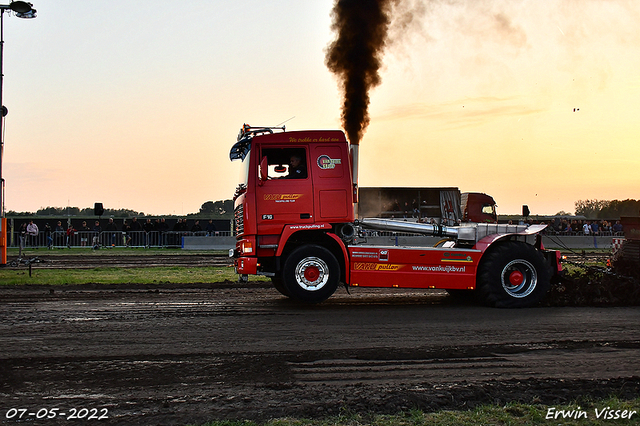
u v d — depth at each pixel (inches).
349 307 370.6
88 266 661.3
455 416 164.4
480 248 376.8
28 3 616.4
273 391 188.4
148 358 231.1
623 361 231.6
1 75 619.8
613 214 2297.0
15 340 261.0
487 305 377.7
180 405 174.6
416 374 210.5
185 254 902.4
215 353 240.1
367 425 156.7
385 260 366.3
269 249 364.8
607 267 442.3
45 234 1061.8
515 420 161.6
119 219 1144.2
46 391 188.5
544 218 1451.8
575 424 159.0
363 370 215.6
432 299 416.5
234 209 407.2
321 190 365.7
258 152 364.2
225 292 442.9
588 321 320.8
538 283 375.2
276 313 342.0
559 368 220.5
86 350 243.1
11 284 471.8
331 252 368.2
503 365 224.2
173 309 352.5
